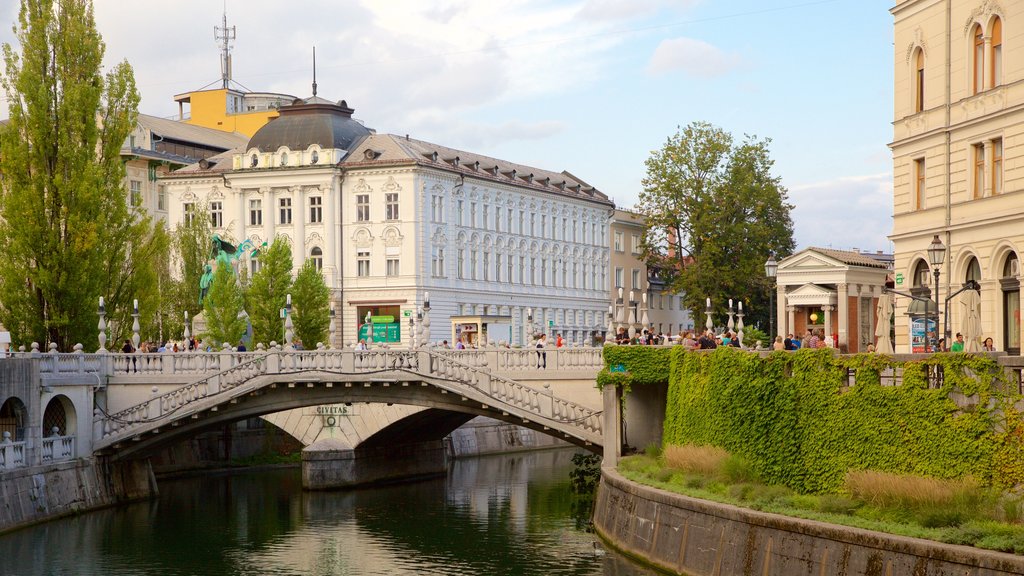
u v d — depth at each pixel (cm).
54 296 6550
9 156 6588
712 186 11788
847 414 3834
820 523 3347
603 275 15225
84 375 5966
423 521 5825
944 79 5566
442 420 7306
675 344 5209
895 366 3709
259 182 12231
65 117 6638
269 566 4862
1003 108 5122
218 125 15212
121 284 6925
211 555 5053
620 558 4494
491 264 12975
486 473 7831
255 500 6525
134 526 5662
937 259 4472
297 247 12112
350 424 6981
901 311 5891
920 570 2989
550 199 14050
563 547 5025
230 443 7938
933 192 5644
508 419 5759
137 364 6106
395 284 11850
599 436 5472
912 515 3350
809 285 7500
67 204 6581
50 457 5747
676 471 4531
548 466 8294
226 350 6231
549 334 13900
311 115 12350
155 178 12619
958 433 3481
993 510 3228
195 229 10612
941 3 5581
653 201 11956
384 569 4759
